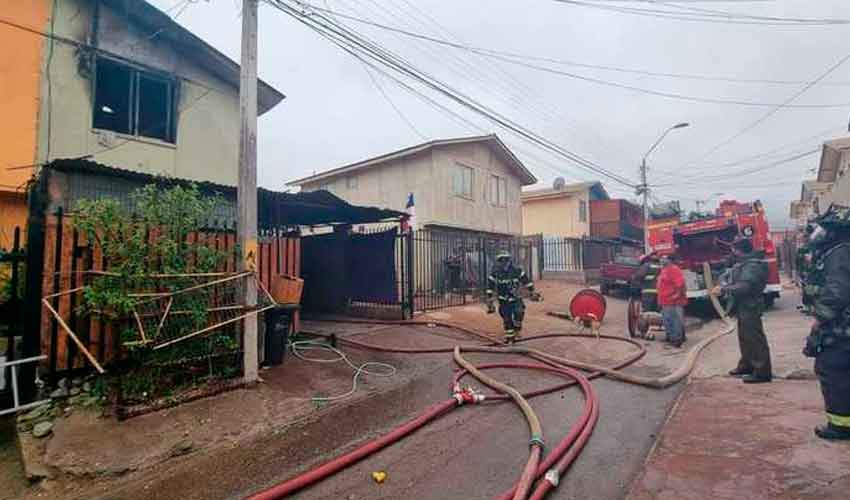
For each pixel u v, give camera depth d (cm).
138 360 469
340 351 720
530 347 820
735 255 602
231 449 402
